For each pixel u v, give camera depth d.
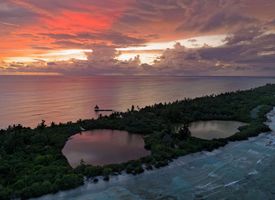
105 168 59.28
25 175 54.88
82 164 61.91
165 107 144.88
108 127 109.88
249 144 81.62
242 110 134.12
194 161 67.56
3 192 47.00
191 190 52.78
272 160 69.00
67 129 102.12
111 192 51.31
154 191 52.06
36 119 152.25
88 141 90.62
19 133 85.94
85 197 49.28
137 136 97.75
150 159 65.56
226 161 68.00
